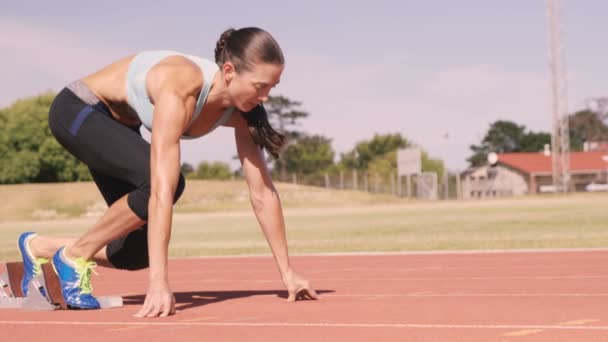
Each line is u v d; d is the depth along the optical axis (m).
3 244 16.41
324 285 5.47
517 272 6.29
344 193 49.28
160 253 3.40
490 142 112.94
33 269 3.94
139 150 3.61
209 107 3.69
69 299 3.71
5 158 62.88
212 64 3.72
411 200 49.03
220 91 3.65
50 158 62.78
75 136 3.69
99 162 3.67
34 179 63.53
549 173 73.19
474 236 12.93
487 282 5.32
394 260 8.46
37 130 63.00
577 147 96.50
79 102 3.75
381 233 15.36
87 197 44.94
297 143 89.38
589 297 4.02
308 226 20.36
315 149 89.94
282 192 48.22
